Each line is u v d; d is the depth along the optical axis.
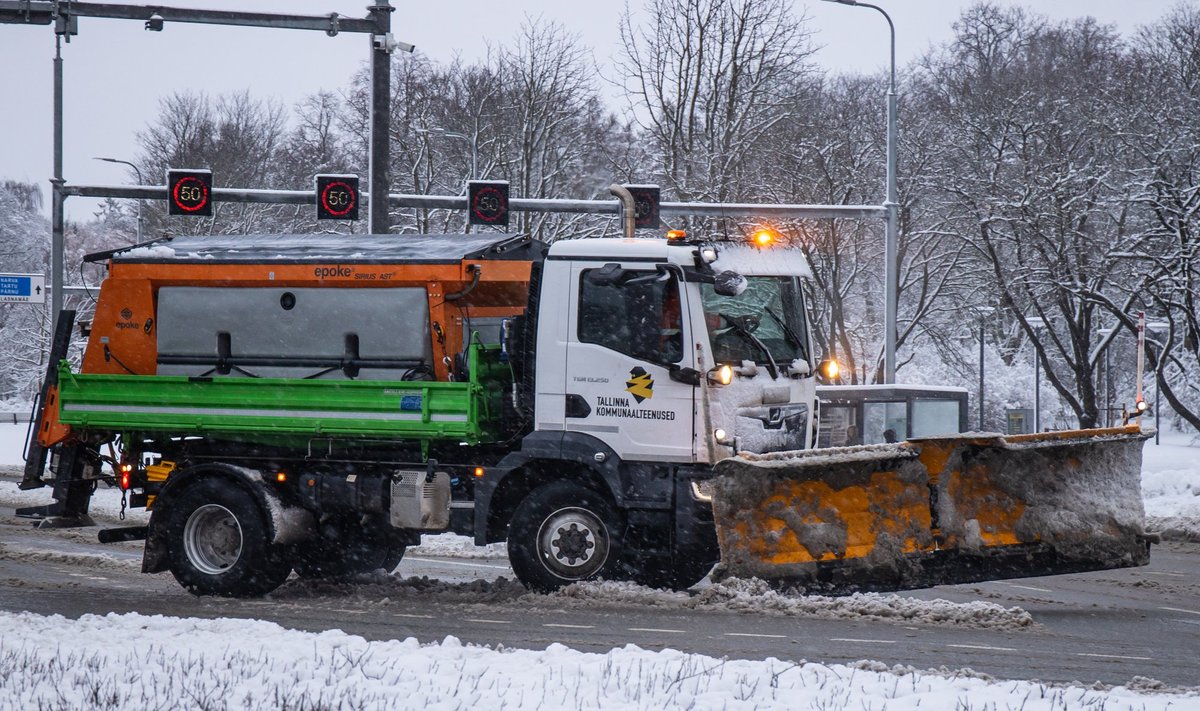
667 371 12.88
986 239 35.59
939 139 44.00
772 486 12.23
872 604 12.12
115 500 25.08
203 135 60.03
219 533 14.09
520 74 48.09
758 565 12.27
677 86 43.97
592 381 13.16
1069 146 37.12
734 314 13.21
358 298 13.88
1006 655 10.37
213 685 8.62
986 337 56.19
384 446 13.95
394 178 48.75
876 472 12.38
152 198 27.16
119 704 8.05
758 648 10.55
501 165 48.19
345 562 15.06
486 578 15.88
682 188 43.09
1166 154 32.19
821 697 8.26
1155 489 25.75
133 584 15.12
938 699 8.20
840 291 47.06
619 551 13.08
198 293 14.54
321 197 25.64
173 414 14.34
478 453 13.78
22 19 20.16
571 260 13.34
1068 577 15.88
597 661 9.45
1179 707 8.10
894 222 30.19
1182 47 37.97
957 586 15.01
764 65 43.66
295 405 13.86
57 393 15.00
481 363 13.58
